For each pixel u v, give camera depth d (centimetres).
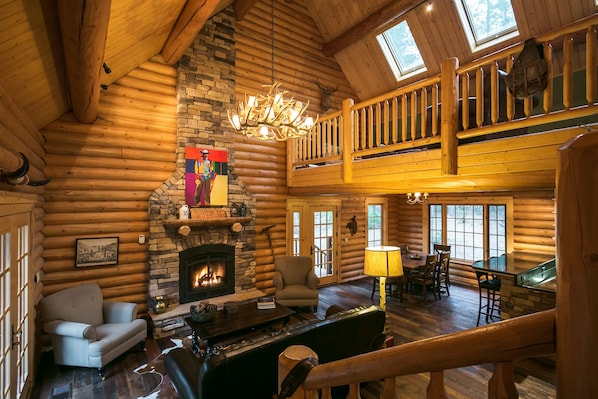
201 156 520
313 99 700
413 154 364
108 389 321
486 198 697
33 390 318
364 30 628
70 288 387
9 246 252
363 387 310
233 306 443
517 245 648
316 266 716
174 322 456
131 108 472
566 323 49
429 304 592
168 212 488
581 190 47
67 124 425
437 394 72
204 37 528
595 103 232
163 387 325
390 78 693
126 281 466
